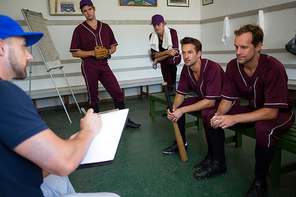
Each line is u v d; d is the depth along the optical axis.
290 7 3.70
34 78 4.50
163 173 1.89
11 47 0.63
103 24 2.91
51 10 4.39
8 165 0.58
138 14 5.07
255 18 4.32
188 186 1.67
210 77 1.90
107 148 0.71
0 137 0.55
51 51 3.80
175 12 5.39
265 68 1.45
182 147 2.03
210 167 1.73
